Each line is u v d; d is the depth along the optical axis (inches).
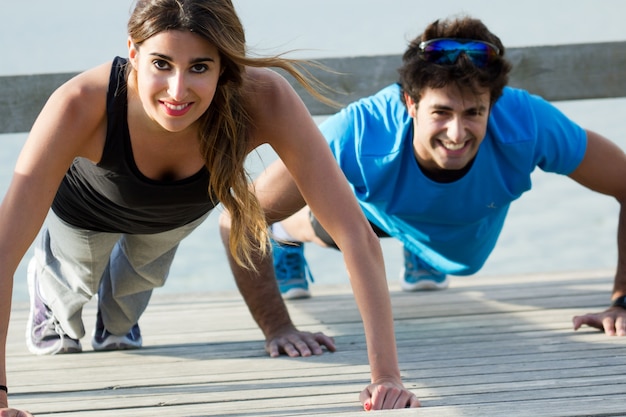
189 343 153.6
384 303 111.7
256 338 155.1
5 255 103.4
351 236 112.7
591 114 388.2
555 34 612.7
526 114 146.6
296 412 110.7
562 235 287.4
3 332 103.4
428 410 103.2
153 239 134.6
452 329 155.1
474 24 139.9
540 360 131.3
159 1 99.2
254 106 112.3
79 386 128.1
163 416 111.3
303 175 114.2
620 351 134.3
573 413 103.2
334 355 140.7
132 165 111.9
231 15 102.0
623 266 150.7
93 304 188.5
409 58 146.1
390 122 146.6
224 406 114.4
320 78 188.4
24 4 762.2
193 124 110.0
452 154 139.9
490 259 268.5
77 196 123.1
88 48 577.6
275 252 185.9
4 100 181.6
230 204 114.2
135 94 107.7
